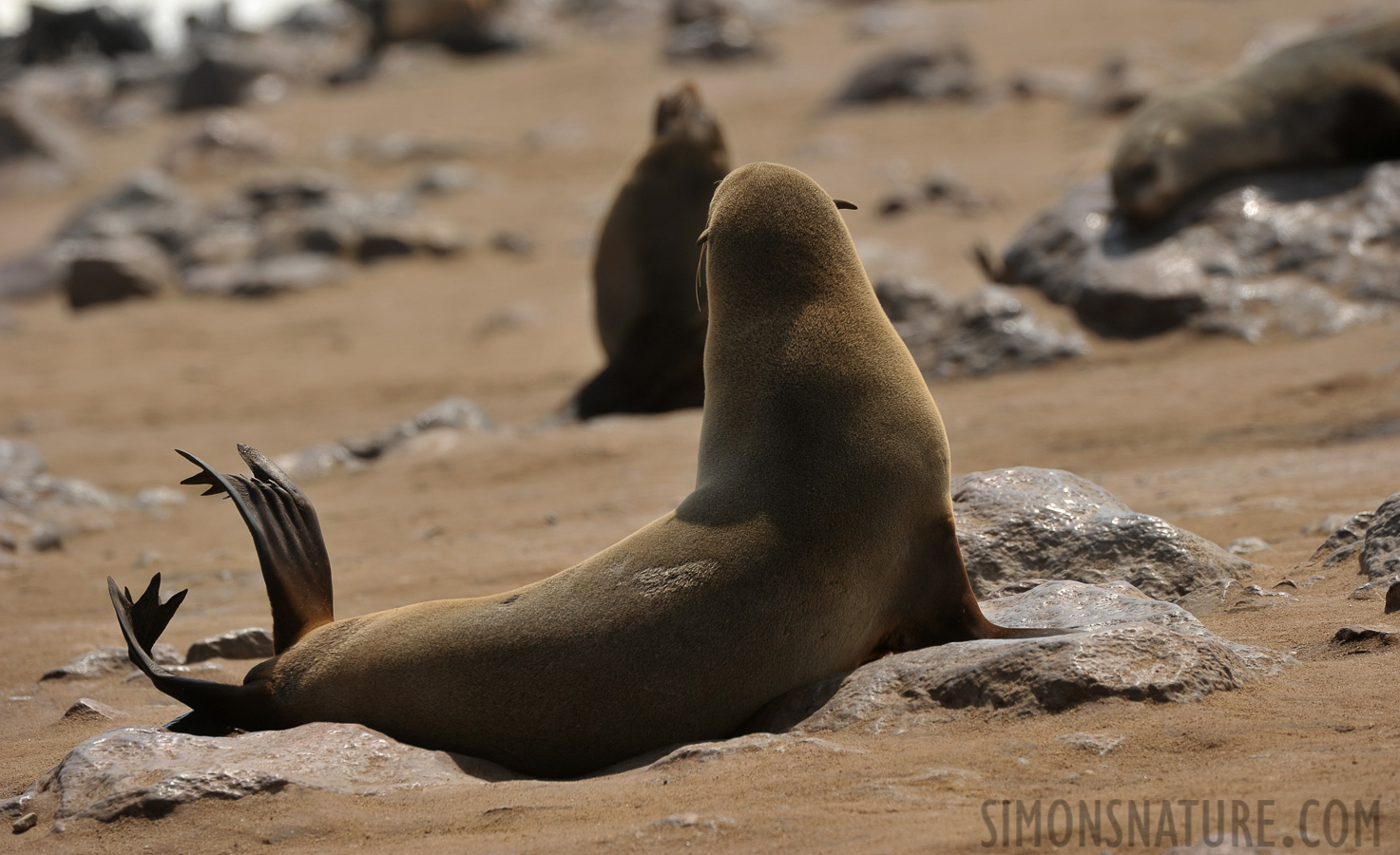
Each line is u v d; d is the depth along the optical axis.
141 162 132.88
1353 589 18.11
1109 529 19.64
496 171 111.12
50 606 27.50
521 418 50.41
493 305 75.69
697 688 14.27
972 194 84.88
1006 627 15.90
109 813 12.73
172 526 36.78
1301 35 105.62
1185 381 39.19
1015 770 12.09
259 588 28.36
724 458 15.07
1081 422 36.75
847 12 165.12
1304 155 47.84
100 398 60.78
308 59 172.38
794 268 15.33
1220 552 19.91
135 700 19.33
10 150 129.12
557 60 154.62
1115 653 13.82
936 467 15.13
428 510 34.81
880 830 10.79
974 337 46.06
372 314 75.69
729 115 117.62
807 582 14.45
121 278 84.69
